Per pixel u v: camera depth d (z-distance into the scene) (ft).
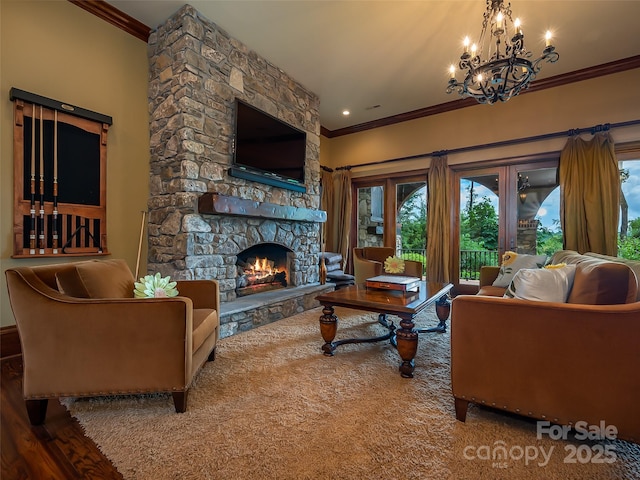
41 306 4.69
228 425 4.68
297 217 12.68
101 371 4.84
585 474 3.76
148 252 10.02
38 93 7.95
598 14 9.17
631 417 3.88
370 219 19.08
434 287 8.96
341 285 15.98
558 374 4.24
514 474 3.75
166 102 9.58
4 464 3.86
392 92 14.51
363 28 10.00
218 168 9.95
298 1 8.79
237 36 10.47
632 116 11.55
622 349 3.91
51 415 4.94
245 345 8.17
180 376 4.98
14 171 7.53
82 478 3.64
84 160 8.79
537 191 13.66
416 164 16.71
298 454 4.05
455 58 11.64
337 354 7.60
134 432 4.50
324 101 15.48
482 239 15.03
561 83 12.81
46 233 8.04
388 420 4.83
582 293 4.55
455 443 4.29
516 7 8.91
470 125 15.12
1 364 7.04
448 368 6.79
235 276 10.39
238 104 10.39
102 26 9.20
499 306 4.58
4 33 7.42
